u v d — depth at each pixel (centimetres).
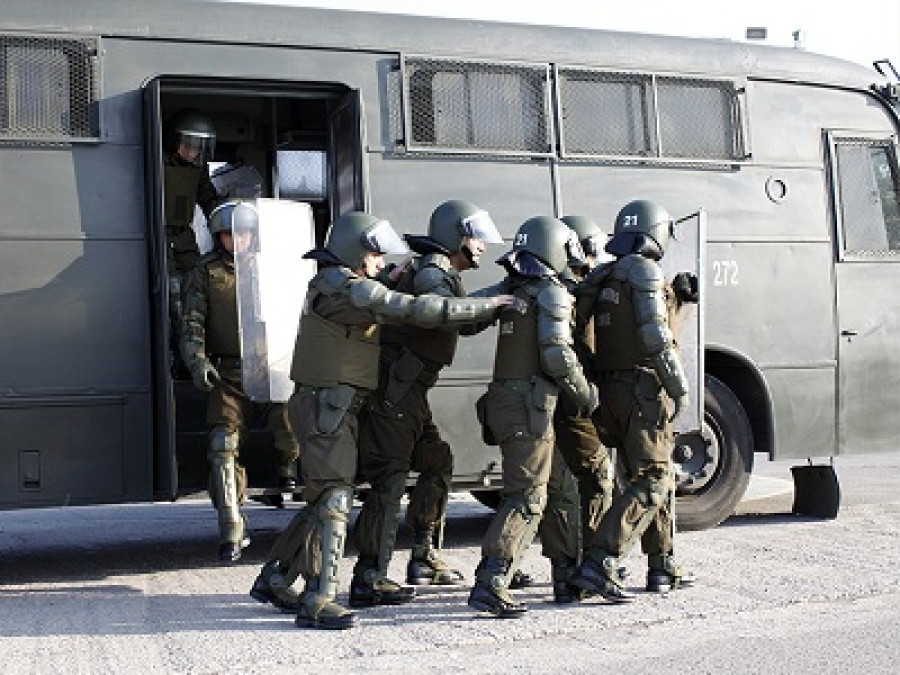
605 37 984
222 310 805
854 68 1073
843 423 1039
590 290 768
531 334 712
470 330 765
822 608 721
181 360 901
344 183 914
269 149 1060
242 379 802
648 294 733
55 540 1066
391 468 748
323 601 687
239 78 870
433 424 796
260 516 1188
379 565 748
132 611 738
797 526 1018
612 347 750
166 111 996
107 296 830
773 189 1022
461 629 680
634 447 743
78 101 834
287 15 890
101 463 827
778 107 1034
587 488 780
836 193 1046
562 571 749
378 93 904
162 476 833
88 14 841
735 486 1004
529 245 716
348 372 694
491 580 705
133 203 838
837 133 1053
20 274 814
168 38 855
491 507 1155
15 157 818
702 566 840
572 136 959
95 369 826
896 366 1060
